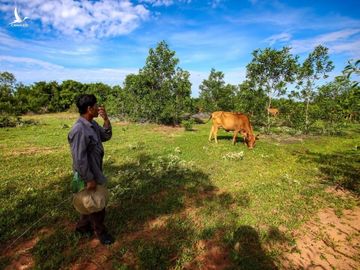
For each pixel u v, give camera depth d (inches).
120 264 147.3
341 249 173.5
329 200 247.3
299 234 188.1
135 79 898.1
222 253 162.6
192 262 153.4
